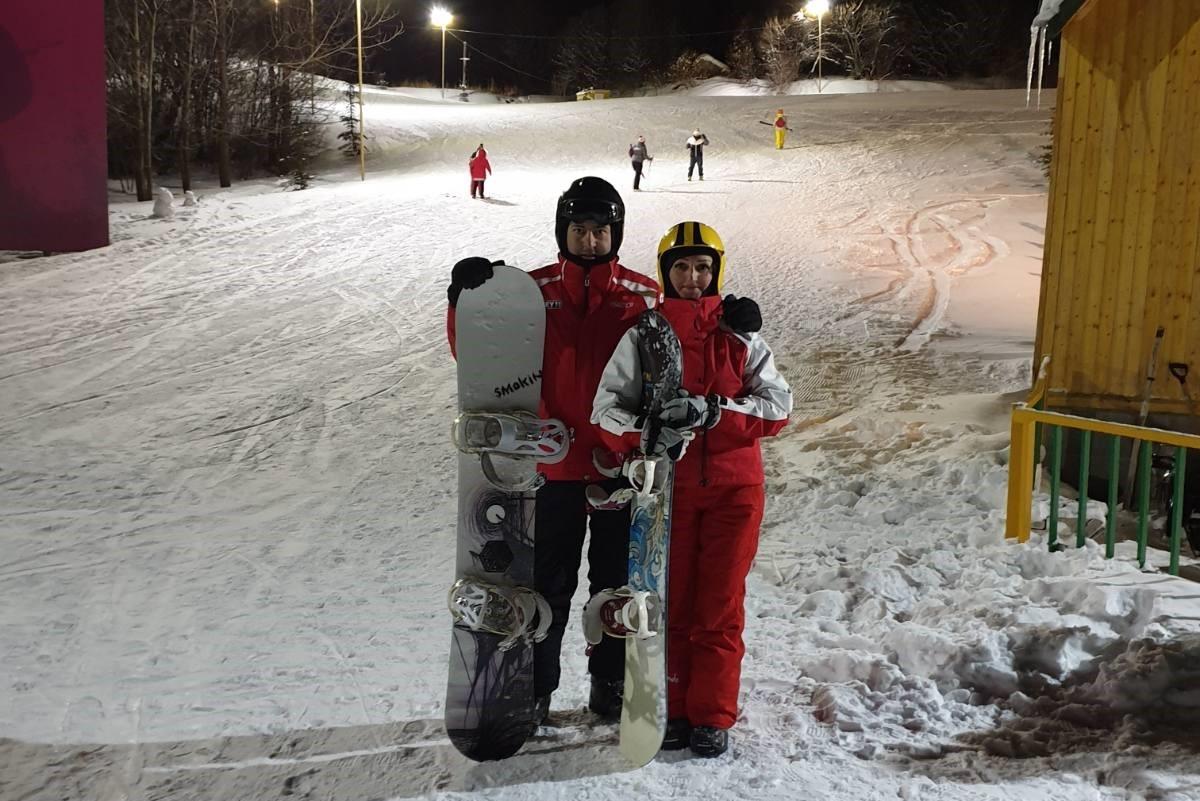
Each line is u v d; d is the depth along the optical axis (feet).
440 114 122.11
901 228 58.29
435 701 11.28
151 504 20.94
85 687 11.91
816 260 51.67
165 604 15.02
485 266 9.35
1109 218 21.68
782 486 20.89
